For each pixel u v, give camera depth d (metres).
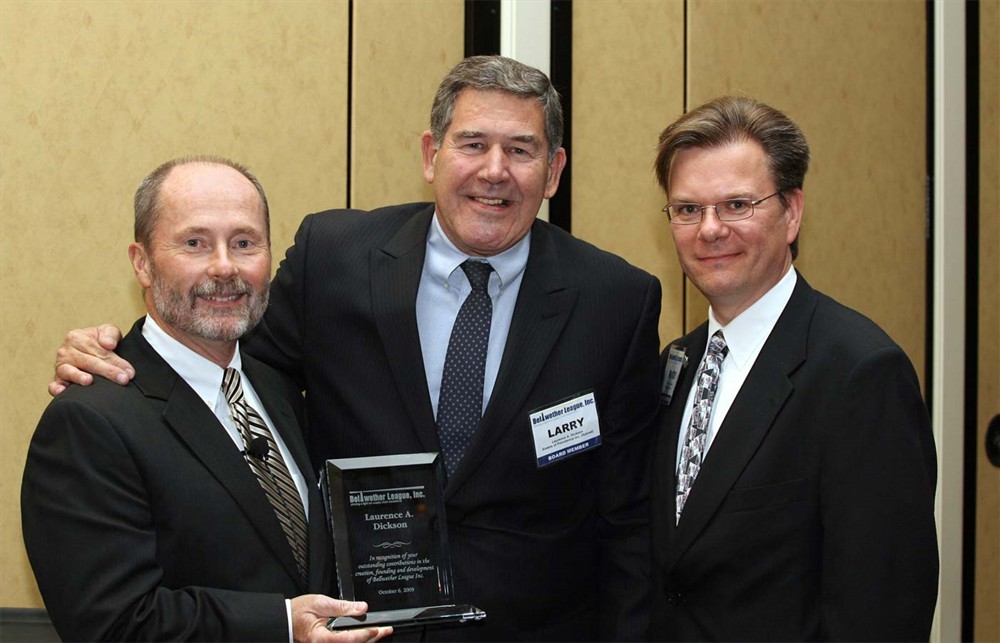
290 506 1.81
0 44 2.55
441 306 2.11
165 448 1.68
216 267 1.71
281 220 2.73
